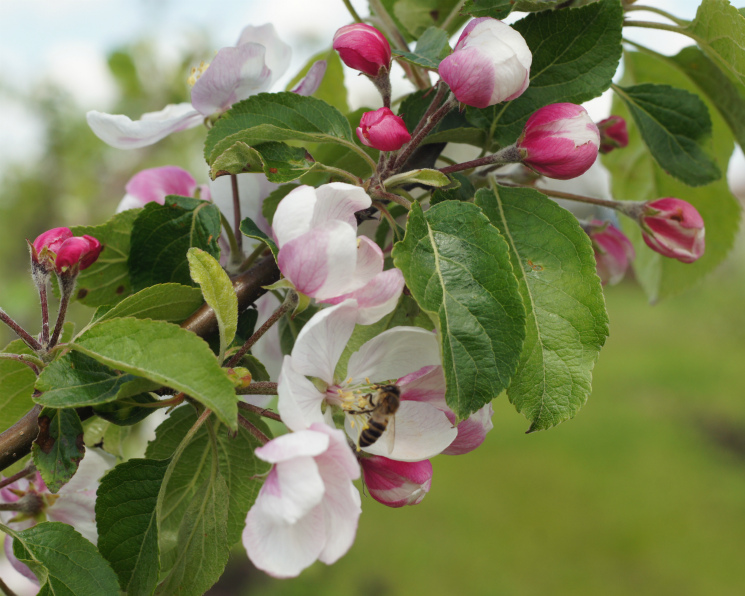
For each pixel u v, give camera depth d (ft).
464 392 0.80
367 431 0.86
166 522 0.93
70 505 0.98
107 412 0.84
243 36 1.07
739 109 1.15
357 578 4.59
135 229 0.97
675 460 6.84
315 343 0.83
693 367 10.26
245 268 0.98
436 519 5.58
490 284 0.82
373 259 0.84
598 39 0.92
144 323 0.79
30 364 0.87
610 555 5.05
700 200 1.25
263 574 4.44
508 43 0.85
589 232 1.15
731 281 11.71
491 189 0.91
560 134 0.88
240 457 0.94
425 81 1.06
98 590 0.83
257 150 0.90
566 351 0.86
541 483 6.33
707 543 5.18
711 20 0.99
